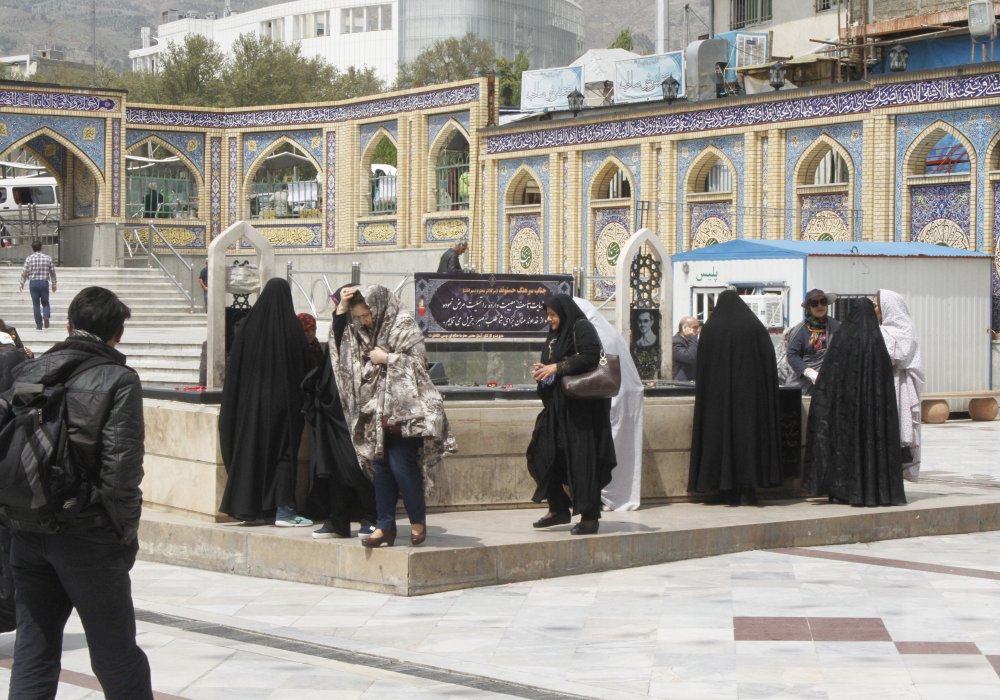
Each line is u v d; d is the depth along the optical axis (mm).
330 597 8023
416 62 79000
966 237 21234
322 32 131125
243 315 10438
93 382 4855
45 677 4996
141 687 5016
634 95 27781
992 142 20844
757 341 10359
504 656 6617
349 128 32625
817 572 8711
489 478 10039
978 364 20453
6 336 10648
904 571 8773
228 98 65375
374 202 32812
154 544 9406
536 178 28422
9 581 6652
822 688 6008
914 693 5914
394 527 8211
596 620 7352
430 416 7871
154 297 27906
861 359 10406
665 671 6316
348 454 8461
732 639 6914
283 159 34625
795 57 26234
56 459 4766
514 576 8344
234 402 9070
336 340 8180
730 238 24797
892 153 22125
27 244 32312
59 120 30000
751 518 9773
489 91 29625
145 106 32844
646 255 12234
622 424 10117
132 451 4867
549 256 28156
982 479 13156
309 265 33281
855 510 10234
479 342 12891
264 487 9031
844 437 10414
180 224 33219
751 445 10242
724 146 24828
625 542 8820
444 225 30641
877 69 28547
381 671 6371
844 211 22969
